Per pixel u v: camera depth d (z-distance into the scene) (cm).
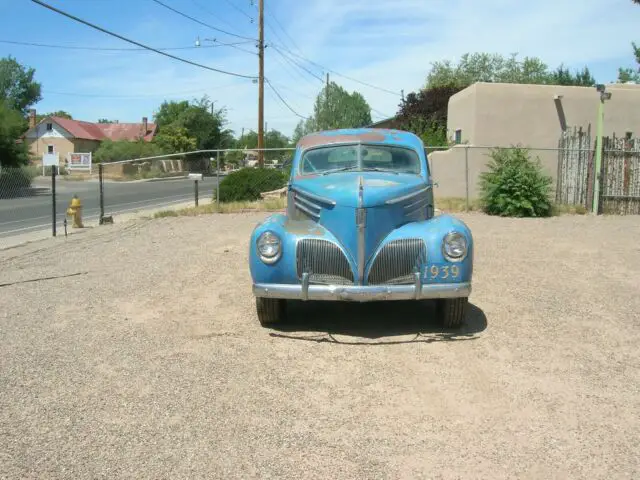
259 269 561
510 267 906
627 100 1945
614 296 729
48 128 6656
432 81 5084
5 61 7056
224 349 549
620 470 345
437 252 548
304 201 616
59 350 550
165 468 351
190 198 2752
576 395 446
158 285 803
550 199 1666
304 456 363
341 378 479
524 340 567
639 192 1650
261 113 2966
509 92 1898
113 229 1439
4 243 1310
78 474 344
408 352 536
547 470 346
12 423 407
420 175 671
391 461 357
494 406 429
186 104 7831
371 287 539
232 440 383
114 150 5753
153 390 459
